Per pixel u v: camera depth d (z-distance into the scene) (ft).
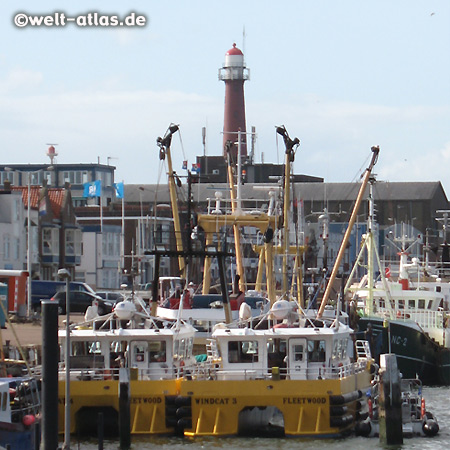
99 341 393.29
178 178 547.49
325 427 376.89
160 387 377.91
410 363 579.89
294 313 402.11
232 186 574.15
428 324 611.47
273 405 376.27
